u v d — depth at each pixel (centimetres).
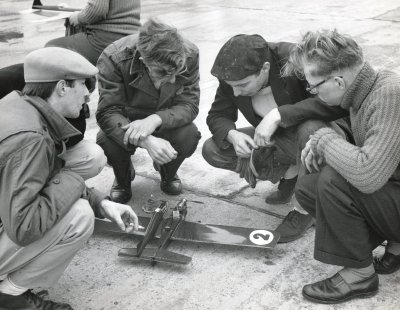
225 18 814
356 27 720
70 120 252
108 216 227
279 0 957
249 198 314
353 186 206
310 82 206
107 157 297
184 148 301
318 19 781
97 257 262
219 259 258
